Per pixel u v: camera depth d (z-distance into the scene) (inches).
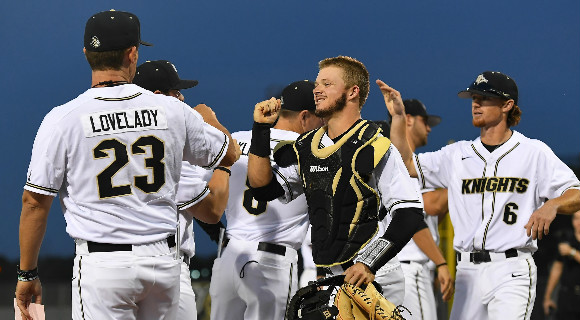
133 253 524.7
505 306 743.1
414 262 882.8
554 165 750.5
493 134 776.3
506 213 757.9
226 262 704.4
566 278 1327.5
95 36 533.0
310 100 735.7
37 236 525.7
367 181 527.5
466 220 775.7
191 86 706.8
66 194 531.2
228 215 712.4
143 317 550.0
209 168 569.9
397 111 656.4
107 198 521.7
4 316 1929.1
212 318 727.7
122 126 524.1
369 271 511.8
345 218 527.8
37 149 515.8
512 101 768.3
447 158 791.7
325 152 533.6
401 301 755.4
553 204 706.2
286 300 701.9
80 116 518.0
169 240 543.5
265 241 695.1
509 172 762.2
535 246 756.0
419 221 527.2
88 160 518.9
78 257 527.8
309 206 546.3
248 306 705.6
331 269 532.7
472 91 770.2
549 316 1353.3
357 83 545.6
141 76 692.1
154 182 531.8
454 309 785.6
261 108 558.6
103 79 536.4
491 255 759.1
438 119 1091.3
